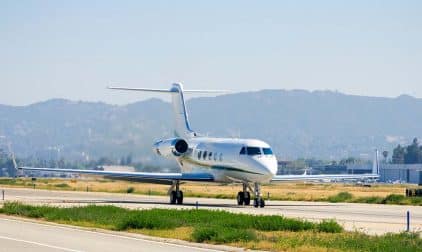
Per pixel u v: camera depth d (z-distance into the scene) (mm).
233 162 175875
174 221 112312
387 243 90438
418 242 92938
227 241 94062
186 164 195875
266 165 170875
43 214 132375
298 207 174375
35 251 82625
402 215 148125
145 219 110812
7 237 97812
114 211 133125
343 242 91688
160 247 89062
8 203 149000
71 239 96188
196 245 92250
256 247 89812
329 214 148875
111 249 85875
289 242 92000
